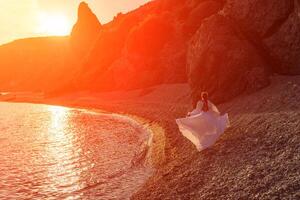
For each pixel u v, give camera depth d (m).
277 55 29.14
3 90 184.25
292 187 11.99
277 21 28.95
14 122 49.09
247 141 17.67
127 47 73.56
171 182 15.78
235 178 14.14
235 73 28.66
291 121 18.38
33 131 39.06
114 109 51.78
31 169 21.30
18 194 16.80
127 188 16.38
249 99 26.41
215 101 29.00
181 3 78.62
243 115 22.67
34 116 57.19
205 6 63.22
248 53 29.25
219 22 31.38
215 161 16.55
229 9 32.03
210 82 29.73
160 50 66.88
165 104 44.91
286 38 28.33
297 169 13.18
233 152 16.92
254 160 15.27
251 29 30.48
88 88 89.38
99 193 16.17
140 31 70.00
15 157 24.84
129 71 70.19
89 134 33.97
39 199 16.03
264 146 16.47
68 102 78.44
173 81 58.03
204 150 18.20
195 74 31.05
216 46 29.89
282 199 11.49
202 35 31.59
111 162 21.64
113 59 90.12
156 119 35.12
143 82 63.97
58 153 25.70
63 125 43.03
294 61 28.14
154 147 23.02
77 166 21.42
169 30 67.81
